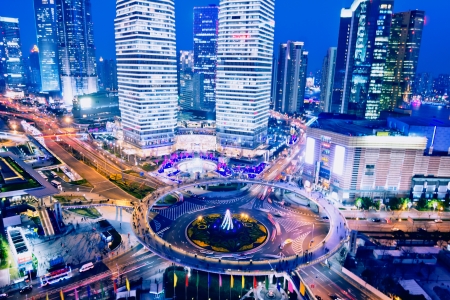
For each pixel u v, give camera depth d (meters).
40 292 120.31
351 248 149.75
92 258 141.00
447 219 186.38
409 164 197.38
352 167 197.00
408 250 150.00
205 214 186.25
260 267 123.44
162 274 132.12
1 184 168.75
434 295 124.12
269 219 181.88
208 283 121.62
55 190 169.00
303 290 115.81
